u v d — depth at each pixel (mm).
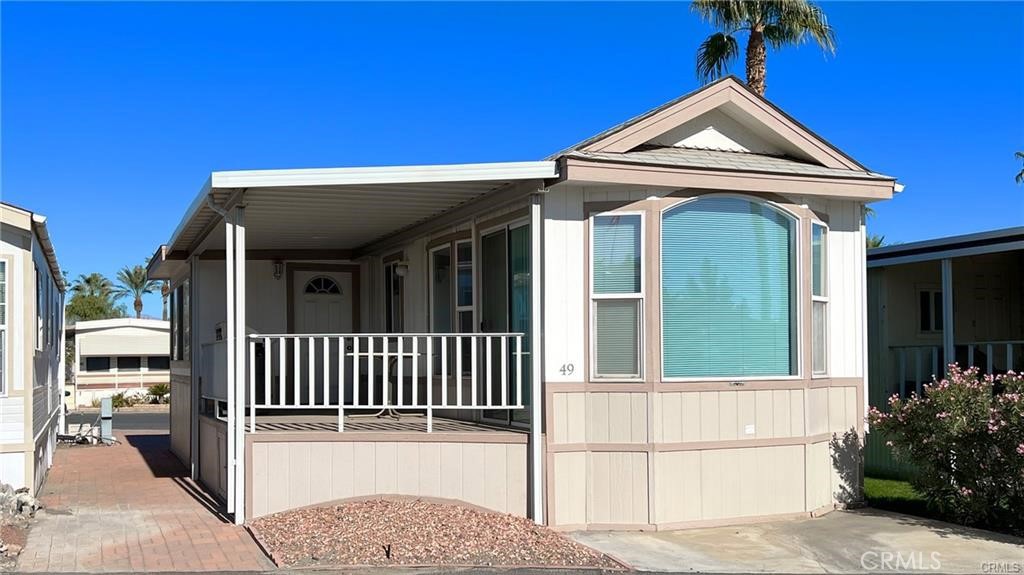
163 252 13656
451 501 8961
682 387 8938
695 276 9094
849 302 10180
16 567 7266
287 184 8305
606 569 7238
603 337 8953
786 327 9523
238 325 8984
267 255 13992
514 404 9766
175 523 8977
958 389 9070
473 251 10469
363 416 11523
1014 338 15297
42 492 11172
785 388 9422
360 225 11586
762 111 9648
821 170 9656
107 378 41094
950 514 9258
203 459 12164
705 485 9023
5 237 10281
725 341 9188
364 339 14156
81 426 19234
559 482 8828
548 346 8812
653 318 8828
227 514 9164
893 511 9906
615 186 8875
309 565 7184
